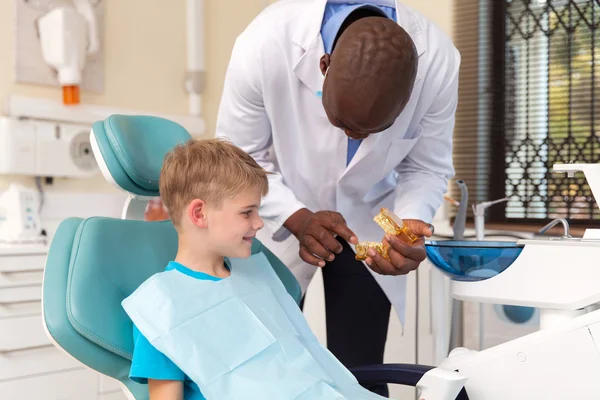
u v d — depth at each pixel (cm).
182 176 124
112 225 133
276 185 174
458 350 141
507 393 128
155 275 120
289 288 152
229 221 123
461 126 308
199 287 122
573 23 282
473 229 303
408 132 178
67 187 285
